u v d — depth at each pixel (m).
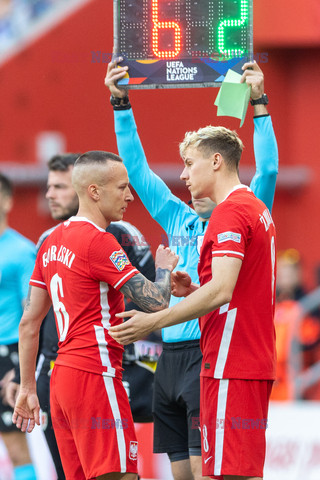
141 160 16.72
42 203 41.31
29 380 14.64
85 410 13.37
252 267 13.25
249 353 13.23
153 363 18.44
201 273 13.63
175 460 16.62
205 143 13.86
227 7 14.76
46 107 42.03
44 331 18.39
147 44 15.03
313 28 42.28
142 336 12.89
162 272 13.91
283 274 31.56
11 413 20.25
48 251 14.03
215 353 13.33
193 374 15.98
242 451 13.10
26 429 14.87
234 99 14.52
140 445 23.77
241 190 13.58
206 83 14.80
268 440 23.95
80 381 13.38
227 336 13.24
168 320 12.72
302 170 43.19
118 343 13.34
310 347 29.44
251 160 39.84
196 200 15.66
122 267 13.36
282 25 42.50
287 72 43.47
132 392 17.73
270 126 15.14
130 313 12.91
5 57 42.19
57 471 18.30
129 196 14.14
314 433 23.62
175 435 16.61
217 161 13.82
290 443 23.78
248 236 13.11
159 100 41.47
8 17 42.22
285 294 31.28
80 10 42.06
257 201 13.59
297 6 42.38
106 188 13.86
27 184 41.19
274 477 23.75
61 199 19.11
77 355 13.45
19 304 20.72
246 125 38.47
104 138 42.00
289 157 43.66
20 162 42.00
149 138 41.50
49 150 41.97
